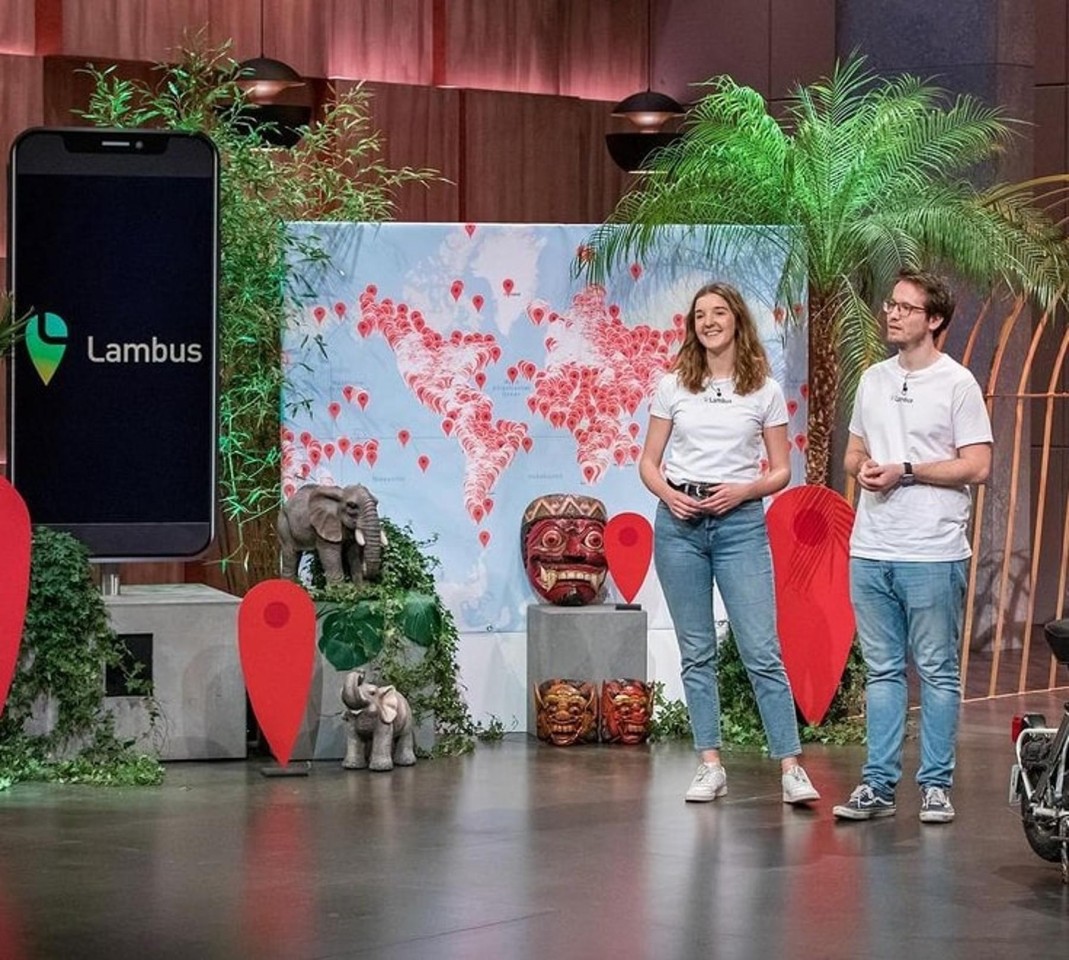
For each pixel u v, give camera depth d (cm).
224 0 1322
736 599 671
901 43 1170
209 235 748
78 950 480
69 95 1274
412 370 831
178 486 751
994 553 1191
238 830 629
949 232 852
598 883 554
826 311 855
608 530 827
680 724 831
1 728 720
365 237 826
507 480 841
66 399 744
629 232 838
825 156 852
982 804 677
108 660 728
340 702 766
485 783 719
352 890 544
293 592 725
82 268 743
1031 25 1170
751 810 666
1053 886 553
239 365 851
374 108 1360
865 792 650
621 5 1482
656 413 683
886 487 639
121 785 709
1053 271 902
